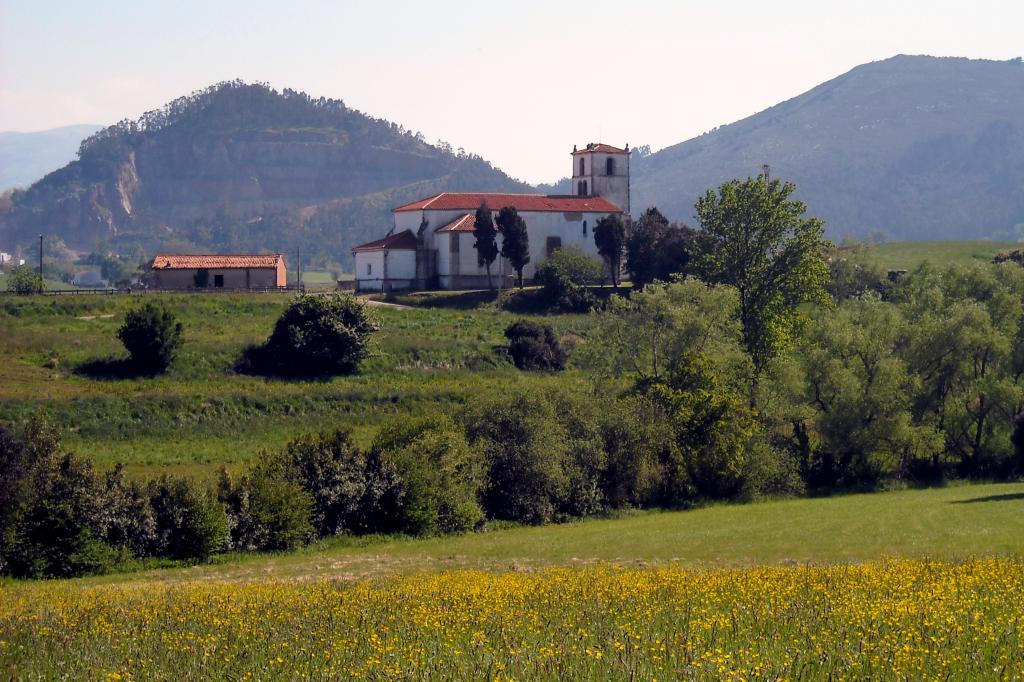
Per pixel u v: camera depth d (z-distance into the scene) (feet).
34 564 200.95
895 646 91.04
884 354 345.92
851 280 581.94
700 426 308.19
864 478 338.95
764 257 426.51
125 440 337.31
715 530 239.30
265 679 90.12
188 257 643.86
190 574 201.05
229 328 495.00
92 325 483.92
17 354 425.28
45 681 94.17
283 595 137.49
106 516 209.87
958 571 136.15
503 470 273.75
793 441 343.26
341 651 97.55
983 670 86.53
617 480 296.10
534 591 131.64
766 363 374.02
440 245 655.76
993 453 352.49
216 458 317.01
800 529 233.14
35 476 209.26
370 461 249.34
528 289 613.52
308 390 401.90
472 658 92.99
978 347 358.84
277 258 655.35
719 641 97.86
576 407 298.97
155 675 93.86
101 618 120.98
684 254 596.70
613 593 127.03
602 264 654.94
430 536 247.70
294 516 229.25
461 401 400.26
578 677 86.38
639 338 356.38
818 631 100.07
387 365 456.86
